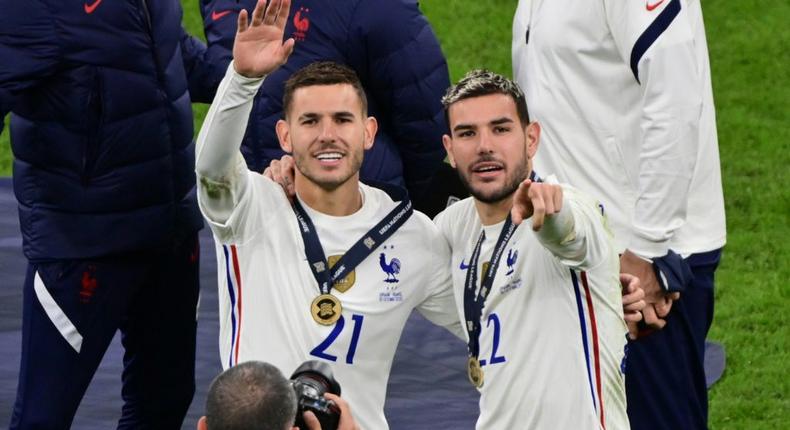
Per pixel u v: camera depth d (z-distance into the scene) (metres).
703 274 10.97
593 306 8.95
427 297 9.63
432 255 9.52
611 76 10.61
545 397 8.96
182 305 11.69
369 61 11.80
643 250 10.44
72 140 10.74
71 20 10.45
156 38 10.76
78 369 11.09
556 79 10.77
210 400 6.69
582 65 10.66
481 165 8.98
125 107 10.73
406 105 11.88
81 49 10.52
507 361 9.07
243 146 12.05
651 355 10.81
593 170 10.73
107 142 10.76
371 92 12.00
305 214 9.31
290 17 11.73
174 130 11.00
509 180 9.00
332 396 7.62
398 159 12.13
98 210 10.88
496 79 9.05
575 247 8.61
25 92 10.63
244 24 8.68
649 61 10.27
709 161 10.98
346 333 9.27
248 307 9.29
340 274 9.29
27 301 11.12
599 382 8.98
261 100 11.81
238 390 6.67
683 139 10.30
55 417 11.06
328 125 9.08
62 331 10.98
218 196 9.05
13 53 10.47
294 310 9.24
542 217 8.19
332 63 9.27
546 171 10.87
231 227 9.19
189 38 12.52
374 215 9.42
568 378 8.93
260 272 9.27
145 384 11.88
